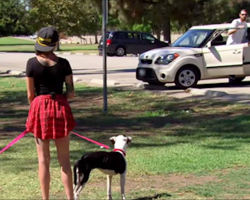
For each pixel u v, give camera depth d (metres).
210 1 39.44
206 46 14.87
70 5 48.62
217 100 12.41
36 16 48.34
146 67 14.95
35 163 7.00
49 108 4.85
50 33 4.88
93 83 17.08
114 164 5.11
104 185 6.04
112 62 28.20
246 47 14.91
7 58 33.88
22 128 9.73
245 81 16.83
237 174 6.45
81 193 5.69
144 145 8.02
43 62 4.87
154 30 53.72
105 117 10.76
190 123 9.86
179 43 15.65
